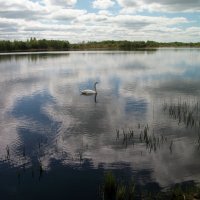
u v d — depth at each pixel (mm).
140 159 19016
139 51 175250
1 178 16875
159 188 15445
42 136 23078
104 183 15531
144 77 55719
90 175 17047
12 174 17312
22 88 44156
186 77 54688
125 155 19625
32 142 21891
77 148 20781
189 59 99250
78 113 29609
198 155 19547
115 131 24250
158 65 79312
